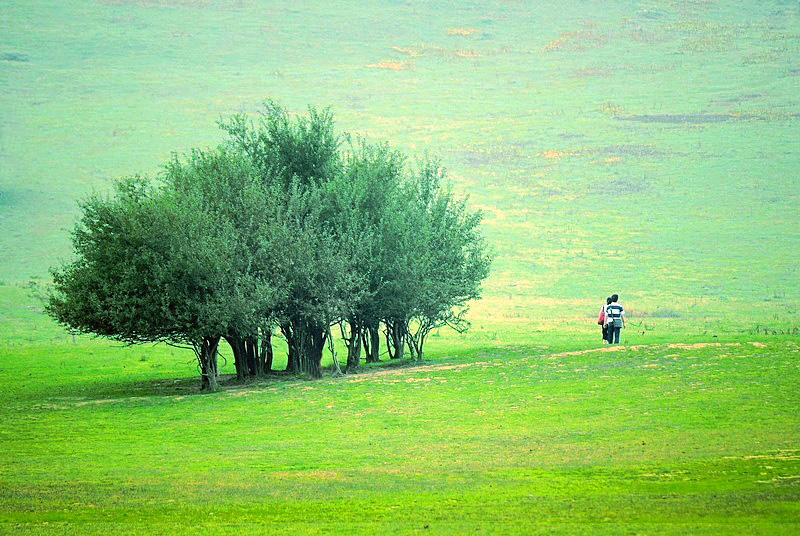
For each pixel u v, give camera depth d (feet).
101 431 338.95
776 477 225.15
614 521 189.67
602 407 337.72
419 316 518.37
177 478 249.34
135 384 484.74
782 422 296.71
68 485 240.53
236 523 197.67
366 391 408.05
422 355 552.82
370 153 535.19
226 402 399.65
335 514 204.64
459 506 209.05
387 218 496.23
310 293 457.27
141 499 222.48
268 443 306.35
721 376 374.02
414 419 339.98
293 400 396.16
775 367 381.60
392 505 212.02
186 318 417.28
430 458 270.46
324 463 268.62
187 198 436.76
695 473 233.35
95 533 189.47
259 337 470.39
